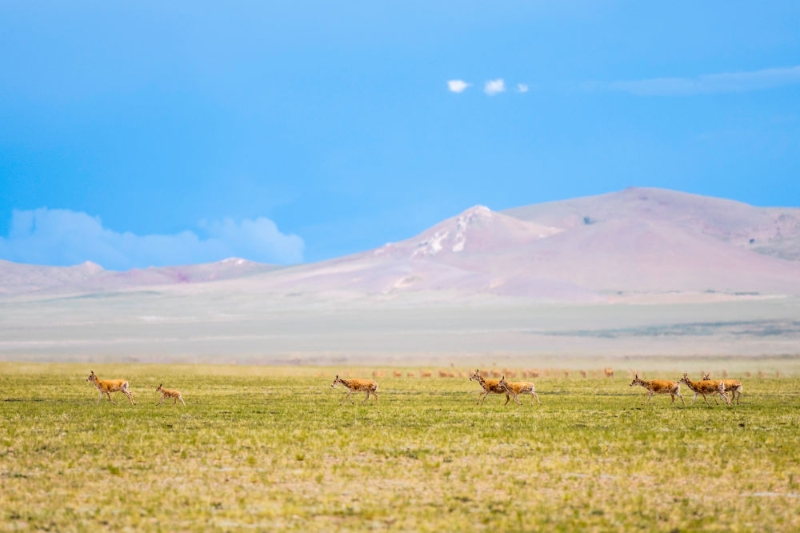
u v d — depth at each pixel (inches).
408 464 4062.5
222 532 2886.3
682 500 3356.3
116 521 3009.4
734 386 7480.3
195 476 3759.8
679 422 5797.2
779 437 4965.6
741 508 3238.2
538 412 6569.9
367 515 3075.8
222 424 5644.7
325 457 4256.9
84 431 5216.5
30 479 3673.7
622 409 6835.6
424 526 2940.5
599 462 4131.4
